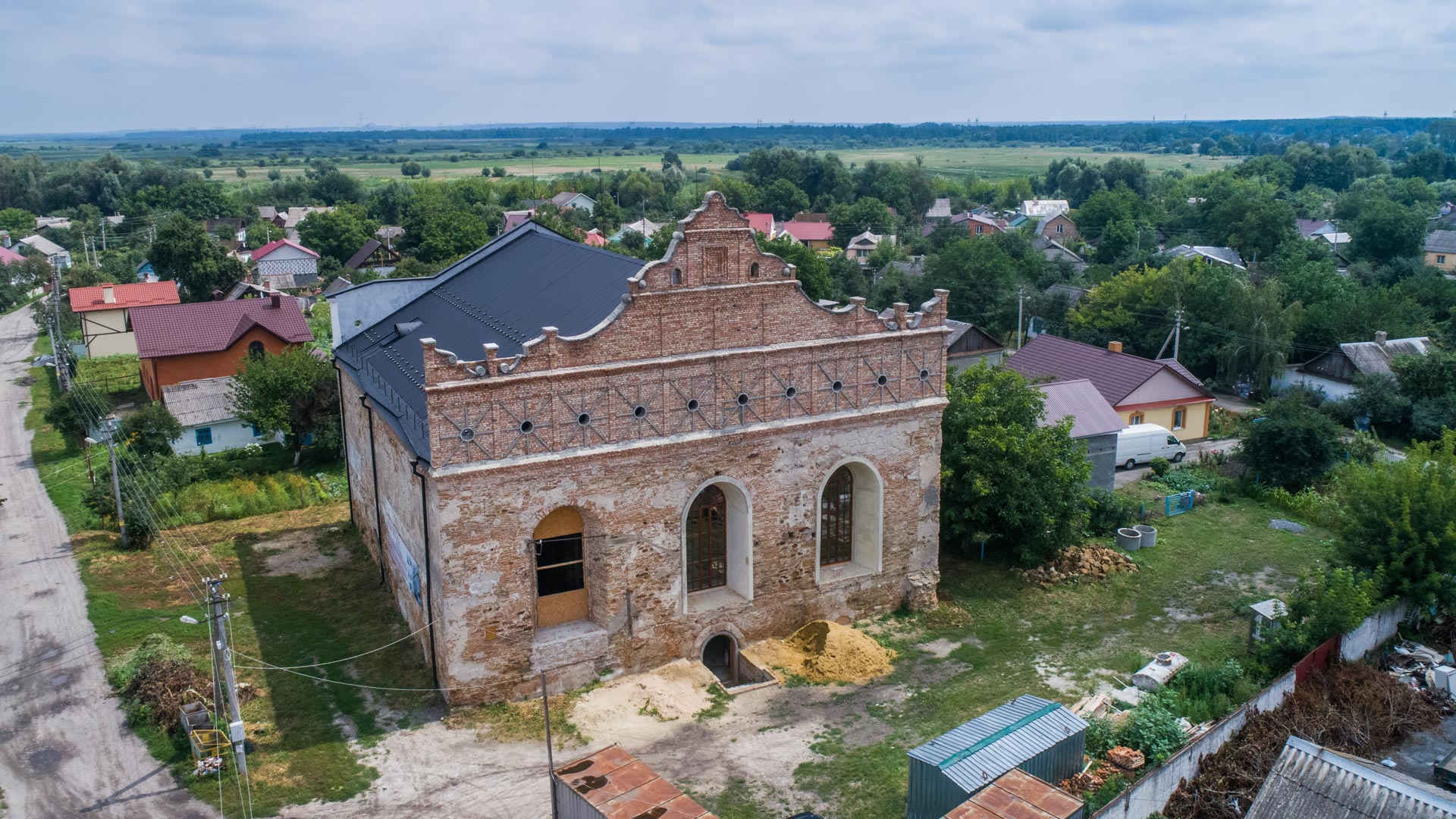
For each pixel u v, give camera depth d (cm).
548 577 3291
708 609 3447
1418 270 10312
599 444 3134
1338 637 3275
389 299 4803
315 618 3825
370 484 4259
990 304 9538
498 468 2966
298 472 5841
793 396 3447
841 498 3753
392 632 3678
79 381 7281
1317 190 18862
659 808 2277
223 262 11712
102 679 3403
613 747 2555
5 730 3092
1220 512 5062
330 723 3075
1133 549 4509
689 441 3256
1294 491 5266
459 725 3047
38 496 5506
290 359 5997
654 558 3309
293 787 2755
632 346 3141
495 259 4809
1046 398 5012
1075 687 3309
